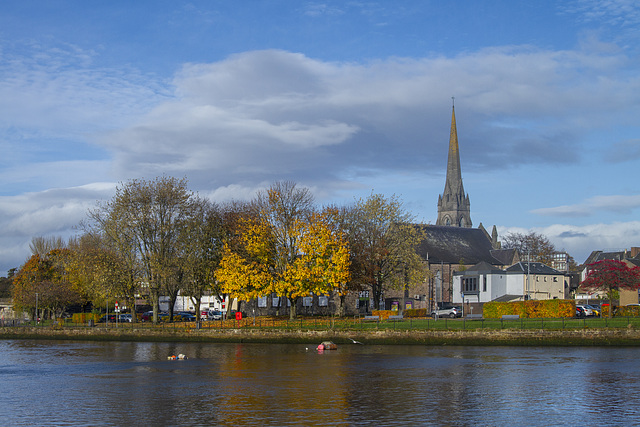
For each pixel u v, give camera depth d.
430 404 43.06
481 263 142.50
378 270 107.56
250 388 49.94
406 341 84.06
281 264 97.12
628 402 43.56
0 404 44.47
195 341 93.25
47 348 87.56
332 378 54.69
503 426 36.84
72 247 152.25
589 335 78.75
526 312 98.62
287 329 89.31
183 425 37.56
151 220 103.50
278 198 101.44
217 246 109.50
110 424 38.03
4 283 188.38
